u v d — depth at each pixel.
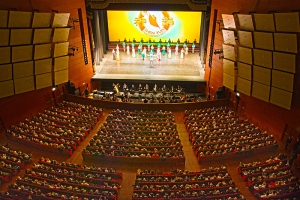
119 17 29.98
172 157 15.39
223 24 20.73
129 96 24.12
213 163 15.75
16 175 14.34
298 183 12.98
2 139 17.19
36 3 18.58
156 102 22.73
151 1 24.03
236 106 21.38
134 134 17.41
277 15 15.32
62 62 21.09
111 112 20.53
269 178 13.40
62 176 13.70
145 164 15.63
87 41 24.73
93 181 13.55
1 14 16.22
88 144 16.25
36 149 16.56
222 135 17.17
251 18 16.97
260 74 17.78
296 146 15.20
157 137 17.03
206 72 25.19
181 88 25.00
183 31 30.33
